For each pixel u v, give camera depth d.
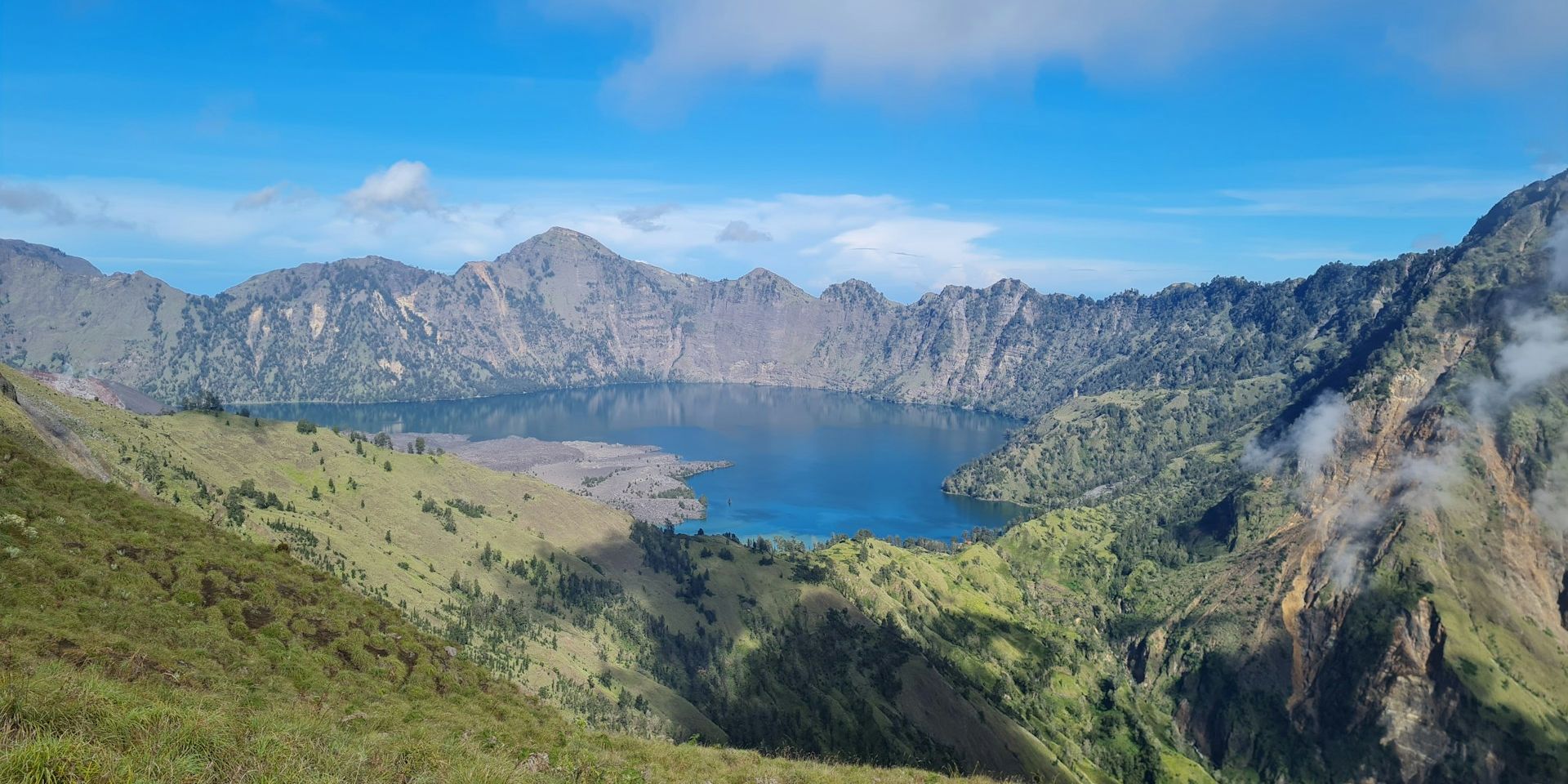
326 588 62.84
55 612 42.53
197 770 24.50
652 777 40.47
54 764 22.02
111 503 63.62
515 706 57.03
